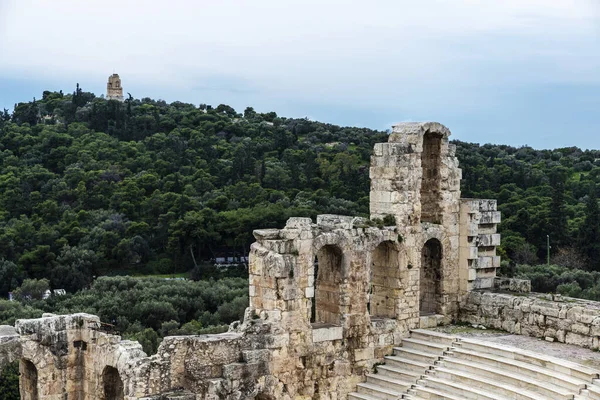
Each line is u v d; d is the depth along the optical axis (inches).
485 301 2144.4
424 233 2127.2
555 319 1943.9
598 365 1680.6
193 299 3826.3
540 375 1669.5
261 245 1835.6
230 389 1678.2
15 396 2696.9
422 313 2199.8
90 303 3688.5
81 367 1895.9
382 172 2064.5
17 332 1825.8
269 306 1792.6
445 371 1820.9
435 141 2206.0
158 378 1617.9
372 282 2126.0
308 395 1843.0
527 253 4190.5
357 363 1939.0
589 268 4160.9
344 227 1921.8
